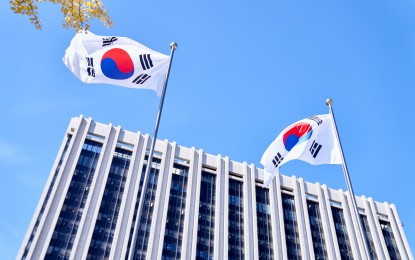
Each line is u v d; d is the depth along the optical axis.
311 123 25.48
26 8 11.20
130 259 16.23
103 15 12.06
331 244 95.38
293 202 102.94
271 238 91.00
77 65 22.06
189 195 89.19
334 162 23.52
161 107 21.84
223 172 100.00
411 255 102.94
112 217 77.62
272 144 26.00
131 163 88.62
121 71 22.70
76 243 70.56
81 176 81.62
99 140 90.44
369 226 105.06
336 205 108.06
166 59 23.88
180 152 98.50
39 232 69.56
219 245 83.06
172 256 77.25
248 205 94.81
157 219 81.19
